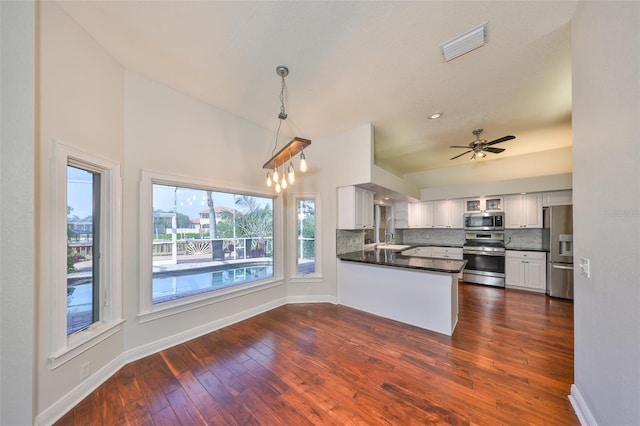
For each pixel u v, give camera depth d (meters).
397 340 2.70
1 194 1.46
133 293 2.34
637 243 1.02
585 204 1.50
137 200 2.39
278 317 3.40
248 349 2.52
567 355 2.35
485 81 2.49
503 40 1.92
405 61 2.19
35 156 1.55
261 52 2.09
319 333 2.89
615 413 1.20
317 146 4.09
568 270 4.08
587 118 1.46
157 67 2.31
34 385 1.52
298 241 4.12
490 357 2.33
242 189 3.32
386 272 3.41
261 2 1.60
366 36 1.89
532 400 1.75
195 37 1.93
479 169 5.73
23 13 1.52
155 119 2.51
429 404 1.73
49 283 1.63
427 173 6.46
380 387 1.92
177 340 2.64
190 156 2.79
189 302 2.75
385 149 4.72
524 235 5.23
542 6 1.61
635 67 1.02
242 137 3.35
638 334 1.02
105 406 1.74
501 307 3.75
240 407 1.72
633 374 1.05
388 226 6.24
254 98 2.85
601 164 1.31
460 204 5.70
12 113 1.49
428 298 3.01
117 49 2.08
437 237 6.40
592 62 1.39
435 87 2.60
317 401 1.78
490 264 5.05
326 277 4.08
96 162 1.99
